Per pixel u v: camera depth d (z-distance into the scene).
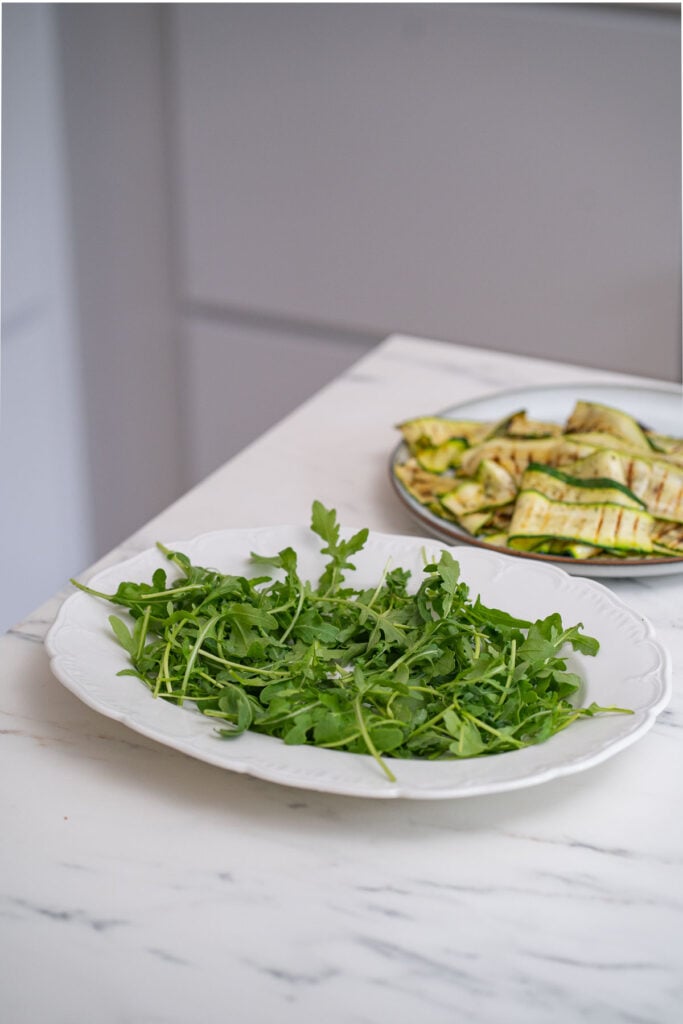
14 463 2.64
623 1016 0.98
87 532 2.99
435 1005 0.98
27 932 1.01
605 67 2.04
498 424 1.52
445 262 2.34
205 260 2.56
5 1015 0.97
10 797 1.09
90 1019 0.97
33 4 2.38
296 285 2.49
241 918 1.02
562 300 2.28
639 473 1.40
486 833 1.08
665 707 1.15
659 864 1.06
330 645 1.18
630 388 1.58
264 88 2.32
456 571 1.18
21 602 2.77
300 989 0.99
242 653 1.15
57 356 2.72
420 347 1.80
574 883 1.04
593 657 1.16
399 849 1.06
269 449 1.54
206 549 1.28
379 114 2.25
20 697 1.17
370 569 1.27
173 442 2.80
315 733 1.08
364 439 1.57
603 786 1.11
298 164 2.37
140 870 1.05
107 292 2.69
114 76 2.45
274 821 1.08
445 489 1.42
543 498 1.36
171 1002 0.98
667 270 2.16
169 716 1.09
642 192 2.11
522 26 2.07
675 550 1.33
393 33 2.17
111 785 1.10
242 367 2.63
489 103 2.16
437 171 2.26
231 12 2.28
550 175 2.17
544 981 0.99
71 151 2.57
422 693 1.12
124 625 1.17
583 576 1.31
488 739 1.09
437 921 1.02
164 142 2.47
